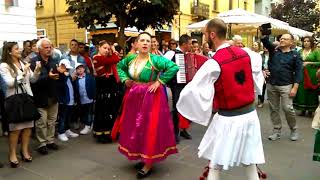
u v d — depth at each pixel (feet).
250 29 37.52
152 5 20.56
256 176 10.71
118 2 20.24
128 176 13.98
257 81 12.00
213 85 9.87
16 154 16.42
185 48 17.90
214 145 10.24
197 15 72.38
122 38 22.03
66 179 13.65
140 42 14.06
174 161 15.64
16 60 14.80
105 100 17.99
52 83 16.31
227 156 9.89
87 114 20.08
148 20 21.72
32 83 15.56
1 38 31.42
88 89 19.80
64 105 18.56
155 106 13.85
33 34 34.76
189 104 9.89
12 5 32.45
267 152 16.96
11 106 14.21
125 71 14.80
